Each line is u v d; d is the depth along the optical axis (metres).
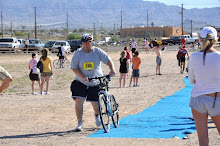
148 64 33.12
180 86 17.95
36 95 16.25
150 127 8.54
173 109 11.28
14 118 10.29
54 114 10.91
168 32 123.69
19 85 20.77
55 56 42.28
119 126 8.77
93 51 8.30
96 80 8.38
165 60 37.47
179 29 127.50
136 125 8.83
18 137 7.91
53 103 13.30
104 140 7.36
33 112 11.30
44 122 9.65
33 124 9.38
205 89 4.97
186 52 25.06
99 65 8.41
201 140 5.03
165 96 14.55
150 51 53.56
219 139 7.18
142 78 22.97
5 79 4.81
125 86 19.30
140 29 128.75
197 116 5.05
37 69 16.55
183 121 9.21
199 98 4.98
